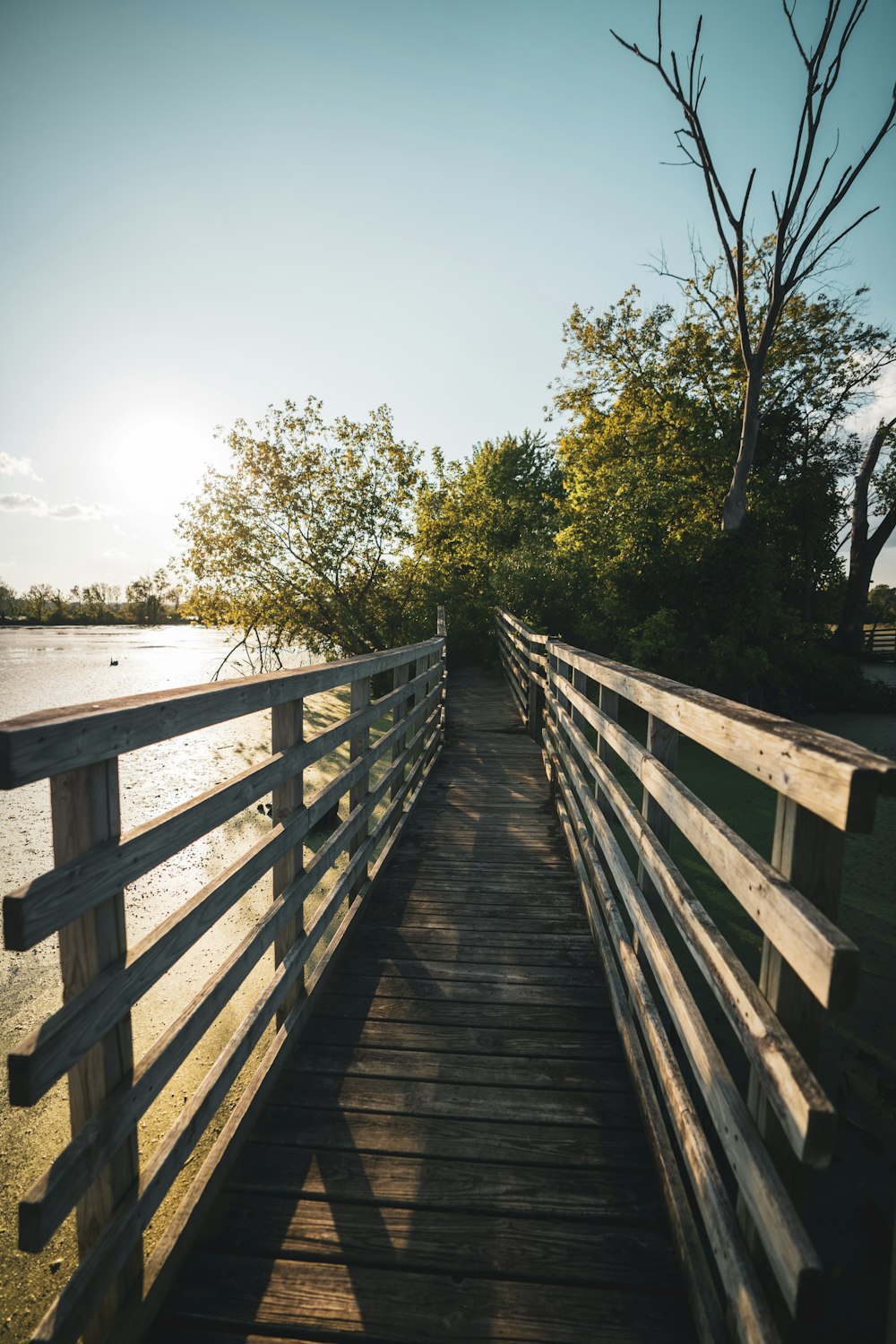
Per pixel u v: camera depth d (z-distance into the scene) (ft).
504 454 109.70
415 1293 5.55
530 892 13.41
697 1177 5.30
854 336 59.31
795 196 40.88
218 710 6.13
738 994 4.54
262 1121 7.44
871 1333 6.21
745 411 45.37
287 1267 5.77
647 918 7.59
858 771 3.29
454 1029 9.07
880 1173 8.18
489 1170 6.79
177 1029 5.48
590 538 50.83
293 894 8.34
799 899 3.91
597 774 11.25
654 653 40.83
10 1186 8.21
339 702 49.80
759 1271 4.51
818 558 66.33
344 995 9.87
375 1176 6.70
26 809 24.54
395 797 16.15
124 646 126.72
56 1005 12.13
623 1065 8.39
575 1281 5.65
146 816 23.12
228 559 46.34
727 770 26.73
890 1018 11.44
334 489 46.73
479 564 66.03
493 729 30.55
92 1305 4.42
